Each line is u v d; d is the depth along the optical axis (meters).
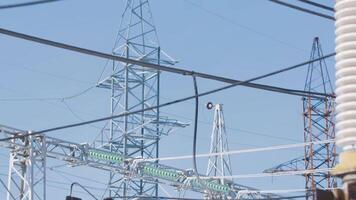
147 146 67.75
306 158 56.06
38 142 51.72
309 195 32.53
